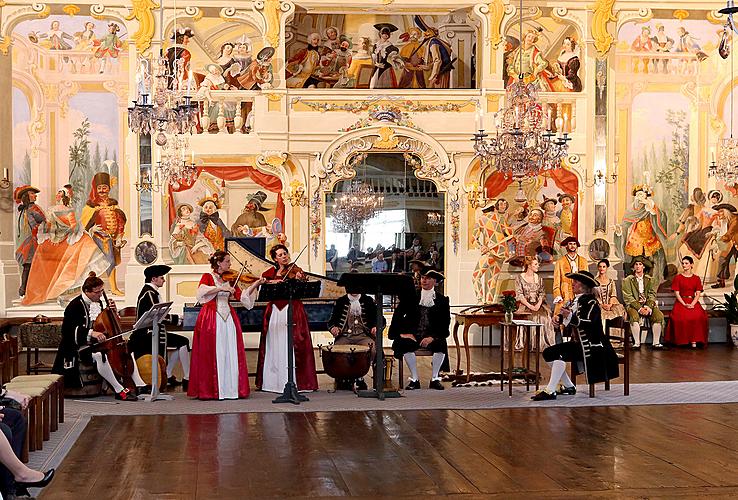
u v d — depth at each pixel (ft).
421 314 45.16
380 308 42.29
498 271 63.87
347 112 63.67
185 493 26.00
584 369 41.73
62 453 30.83
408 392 44.01
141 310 43.91
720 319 67.67
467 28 67.67
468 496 25.53
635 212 69.46
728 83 70.28
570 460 29.63
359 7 63.98
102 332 42.11
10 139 63.87
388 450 31.19
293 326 44.06
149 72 59.93
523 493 25.79
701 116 70.28
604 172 65.00
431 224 64.90
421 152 64.03
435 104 64.03
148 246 62.75
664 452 30.76
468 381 46.37
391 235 64.80
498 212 65.62
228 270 46.60
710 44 70.23
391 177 64.69
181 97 51.96
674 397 41.83
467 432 34.14
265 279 43.60
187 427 35.29
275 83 63.31
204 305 42.57
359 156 63.98
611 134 65.16
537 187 65.62
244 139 63.41
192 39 64.75
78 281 67.00
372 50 67.46
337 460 29.76
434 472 28.14
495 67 64.13
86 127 68.23
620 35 69.62
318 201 63.82
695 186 70.23
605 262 63.36
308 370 44.19
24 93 67.36
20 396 29.71
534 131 51.85
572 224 65.62
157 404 40.57
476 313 48.34
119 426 35.53
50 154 67.77
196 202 63.98
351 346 44.21
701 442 32.32
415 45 67.72
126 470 28.60
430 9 64.39
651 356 59.16
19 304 65.41
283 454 30.68
